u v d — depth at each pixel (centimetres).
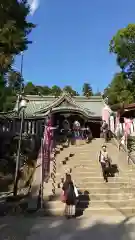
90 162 1741
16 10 1560
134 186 1402
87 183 1408
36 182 1419
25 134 2508
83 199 1284
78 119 2920
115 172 1584
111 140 2259
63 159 1775
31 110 3131
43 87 7538
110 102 4469
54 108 2772
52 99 3356
